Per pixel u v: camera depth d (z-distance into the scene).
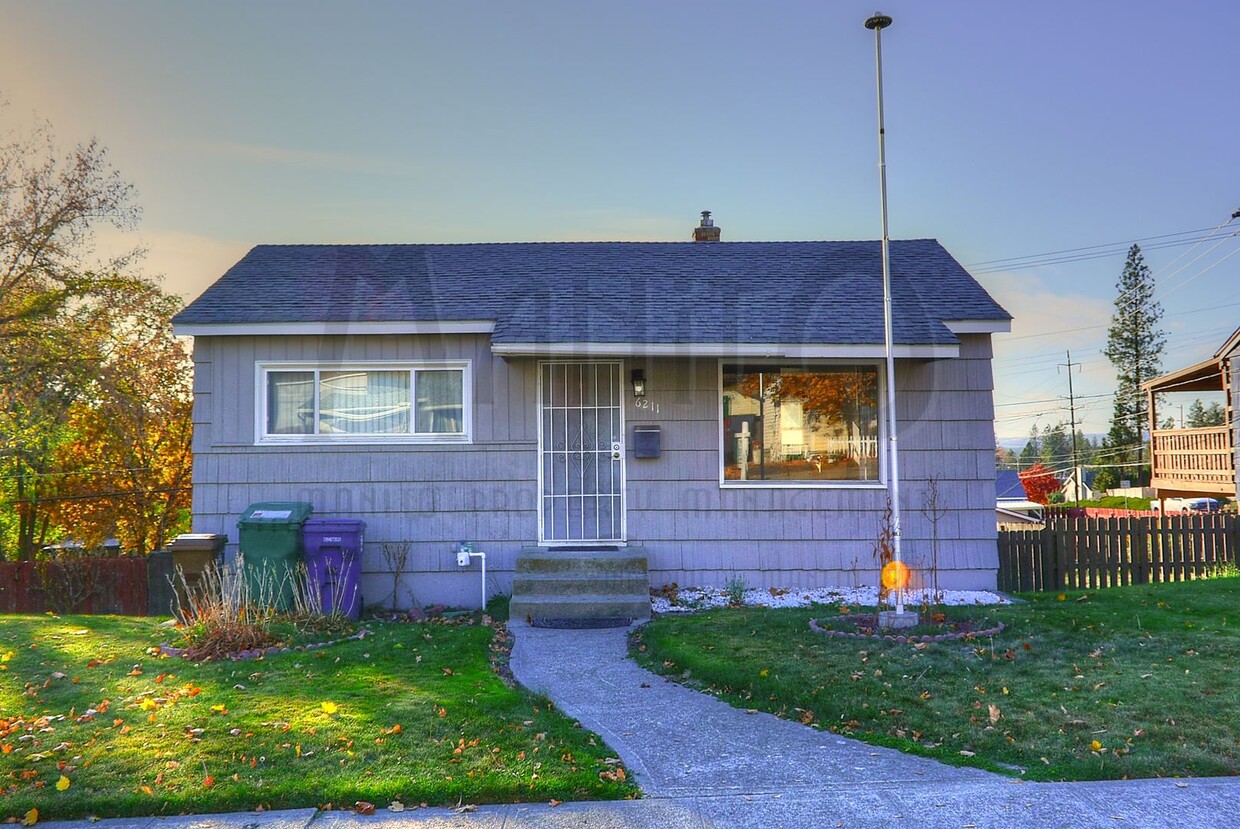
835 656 7.55
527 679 7.44
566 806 4.76
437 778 5.00
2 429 18.14
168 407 20.27
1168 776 5.03
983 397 11.38
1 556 19.86
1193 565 12.83
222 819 4.62
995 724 5.81
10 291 18.73
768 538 11.29
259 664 7.79
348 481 11.20
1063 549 12.41
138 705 6.45
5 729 5.88
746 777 5.15
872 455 11.41
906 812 4.63
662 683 7.27
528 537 11.24
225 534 11.09
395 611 11.07
